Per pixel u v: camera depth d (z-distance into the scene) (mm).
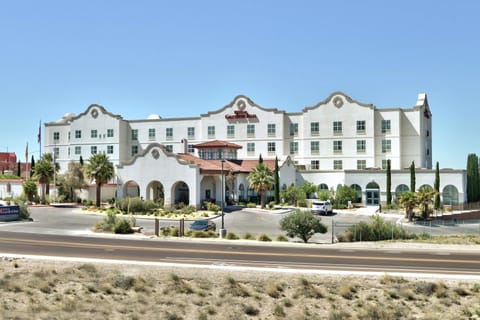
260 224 51969
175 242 34750
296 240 39875
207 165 68875
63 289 21250
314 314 18562
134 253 28812
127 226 42406
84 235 39406
